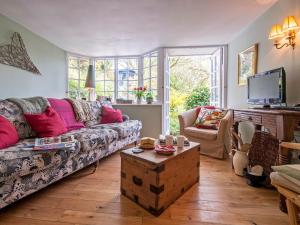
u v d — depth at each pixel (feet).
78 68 14.14
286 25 6.28
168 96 13.65
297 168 3.68
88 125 10.21
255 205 5.32
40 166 5.12
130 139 10.57
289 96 6.79
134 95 14.29
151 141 6.26
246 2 7.25
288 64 6.82
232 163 8.16
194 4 7.34
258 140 7.32
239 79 10.54
